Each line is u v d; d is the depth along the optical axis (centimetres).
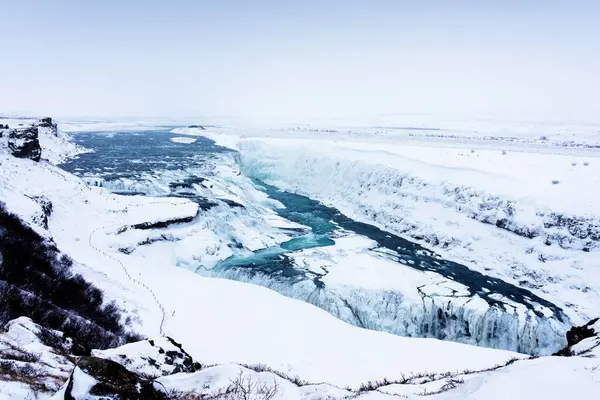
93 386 630
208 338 2339
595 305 3147
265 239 4675
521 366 1012
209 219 4591
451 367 2050
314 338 2495
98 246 3525
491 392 828
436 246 4453
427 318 3195
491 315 3081
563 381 854
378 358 2202
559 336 2927
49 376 979
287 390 1113
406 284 3528
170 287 3139
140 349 1458
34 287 2212
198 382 1079
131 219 4084
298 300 3241
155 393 714
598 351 1205
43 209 3497
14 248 2381
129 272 3216
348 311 3262
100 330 2056
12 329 1412
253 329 2550
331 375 1905
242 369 1166
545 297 3397
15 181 3706
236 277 3775
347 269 3803
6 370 923
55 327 1845
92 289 2528
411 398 915
